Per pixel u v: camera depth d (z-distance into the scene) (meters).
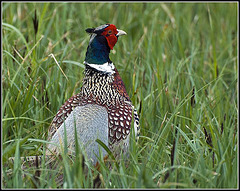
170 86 9.19
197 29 12.84
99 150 6.54
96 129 6.86
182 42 12.00
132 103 8.38
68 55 9.68
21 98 8.24
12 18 11.07
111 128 7.08
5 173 6.32
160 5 13.24
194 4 14.12
